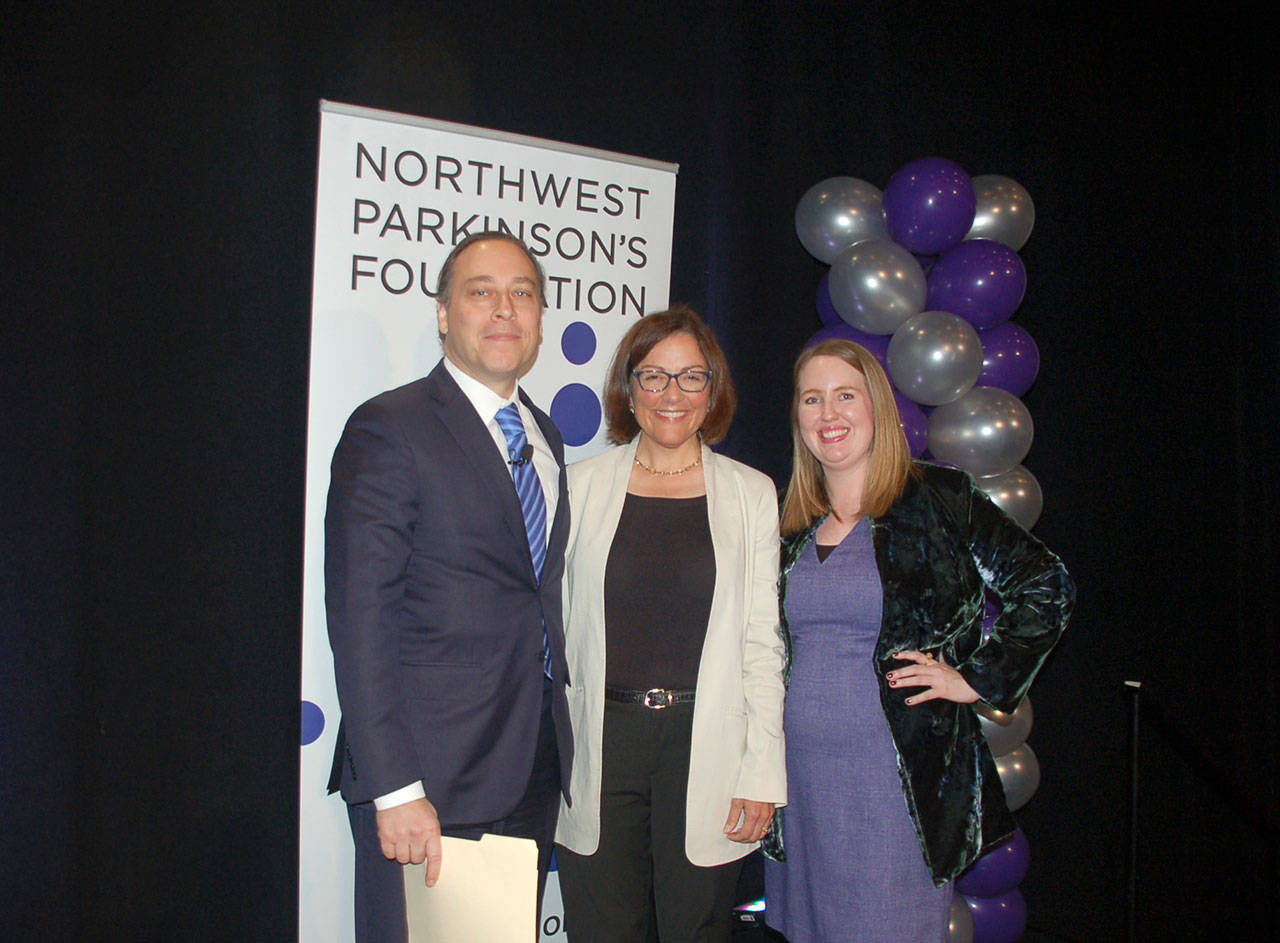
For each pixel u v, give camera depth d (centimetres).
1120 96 318
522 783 158
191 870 205
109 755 198
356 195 200
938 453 236
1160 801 314
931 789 170
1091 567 309
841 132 279
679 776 171
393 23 223
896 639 173
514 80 235
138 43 201
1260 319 319
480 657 156
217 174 208
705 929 172
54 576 195
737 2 264
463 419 160
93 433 198
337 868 197
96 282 198
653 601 172
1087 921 306
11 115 192
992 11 299
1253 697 323
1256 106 318
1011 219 248
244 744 210
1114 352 315
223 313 208
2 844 191
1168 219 326
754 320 269
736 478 188
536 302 170
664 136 255
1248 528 324
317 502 197
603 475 185
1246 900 321
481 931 146
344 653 145
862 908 170
